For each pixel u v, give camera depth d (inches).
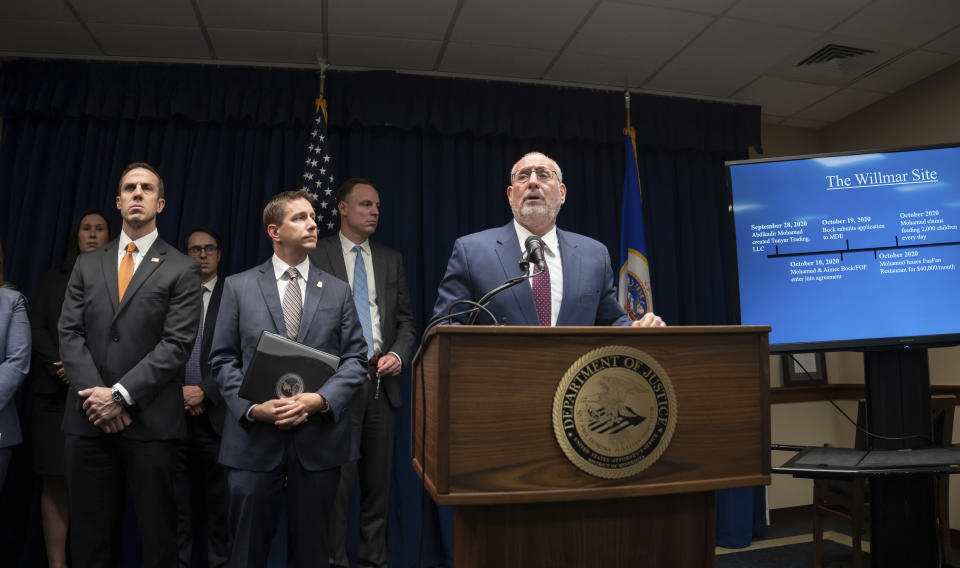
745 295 90.2
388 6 127.4
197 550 125.3
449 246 148.8
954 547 143.4
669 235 163.2
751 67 153.6
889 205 88.9
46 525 113.9
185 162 144.2
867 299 86.9
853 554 120.2
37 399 113.0
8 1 125.6
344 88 150.8
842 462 73.2
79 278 91.7
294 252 88.4
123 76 145.5
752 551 142.6
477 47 143.9
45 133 142.4
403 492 134.8
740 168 93.9
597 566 46.1
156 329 90.3
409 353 120.8
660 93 168.9
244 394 75.3
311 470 77.4
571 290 66.1
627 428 45.4
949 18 131.3
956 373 146.4
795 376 170.9
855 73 155.1
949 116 150.6
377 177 149.3
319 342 84.6
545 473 43.8
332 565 112.8
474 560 44.1
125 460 86.6
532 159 70.4
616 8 128.6
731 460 47.9
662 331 46.4
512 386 43.9
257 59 148.6
